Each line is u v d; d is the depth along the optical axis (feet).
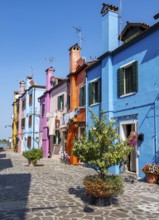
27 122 120.26
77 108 64.34
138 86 42.24
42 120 98.84
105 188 23.38
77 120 64.03
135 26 49.19
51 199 26.91
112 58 50.21
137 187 32.73
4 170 52.44
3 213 22.09
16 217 20.95
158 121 37.50
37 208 23.57
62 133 76.02
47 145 90.38
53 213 21.98
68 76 70.33
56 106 84.12
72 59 68.54
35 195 28.86
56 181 38.19
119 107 47.06
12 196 28.43
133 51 44.01
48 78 92.27
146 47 40.86
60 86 80.84
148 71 40.11
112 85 49.65
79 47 69.21
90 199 26.30
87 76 60.08
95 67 56.95
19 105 139.74
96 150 25.05
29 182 37.47
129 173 44.11
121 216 21.04
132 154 45.27
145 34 40.86
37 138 110.73
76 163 62.85
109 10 51.16
